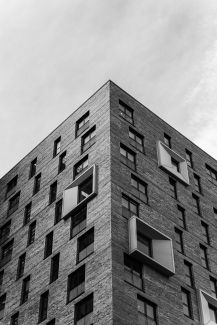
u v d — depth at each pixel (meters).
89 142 61.94
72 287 51.22
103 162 57.34
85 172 57.75
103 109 63.12
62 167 64.06
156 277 51.44
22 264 60.44
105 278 48.03
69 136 66.25
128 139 61.00
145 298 48.81
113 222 51.47
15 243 63.50
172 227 57.75
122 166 57.34
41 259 57.59
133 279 49.28
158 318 48.56
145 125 65.00
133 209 54.91
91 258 50.88
